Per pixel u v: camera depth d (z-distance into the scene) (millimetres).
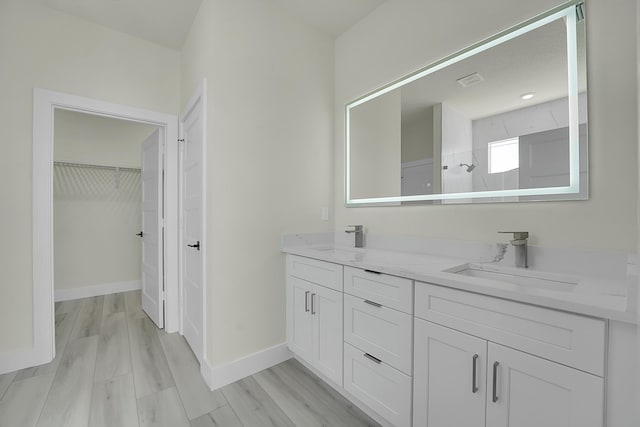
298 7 2078
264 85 2002
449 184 1664
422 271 1224
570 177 1242
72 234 3527
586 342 803
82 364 2021
